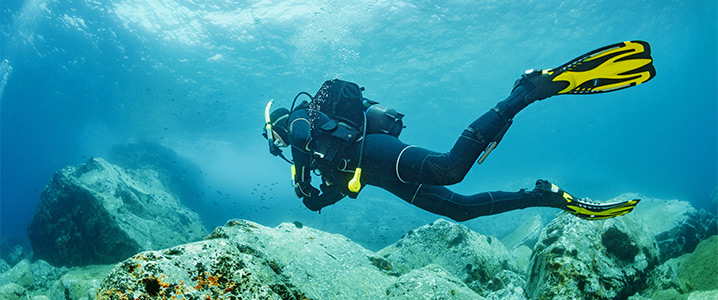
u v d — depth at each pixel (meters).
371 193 31.53
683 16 33.75
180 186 24.62
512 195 2.39
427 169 2.00
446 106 43.50
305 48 28.11
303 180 2.34
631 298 3.96
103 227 11.39
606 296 3.83
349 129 2.21
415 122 48.31
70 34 27.09
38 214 12.59
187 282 1.67
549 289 3.99
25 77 33.91
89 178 12.91
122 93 32.25
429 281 3.41
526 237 9.79
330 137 2.18
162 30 25.72
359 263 3.92
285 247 3.55
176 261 1.72
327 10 24.86
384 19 26.16
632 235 4.40
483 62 34.09
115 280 1.63
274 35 26.56
